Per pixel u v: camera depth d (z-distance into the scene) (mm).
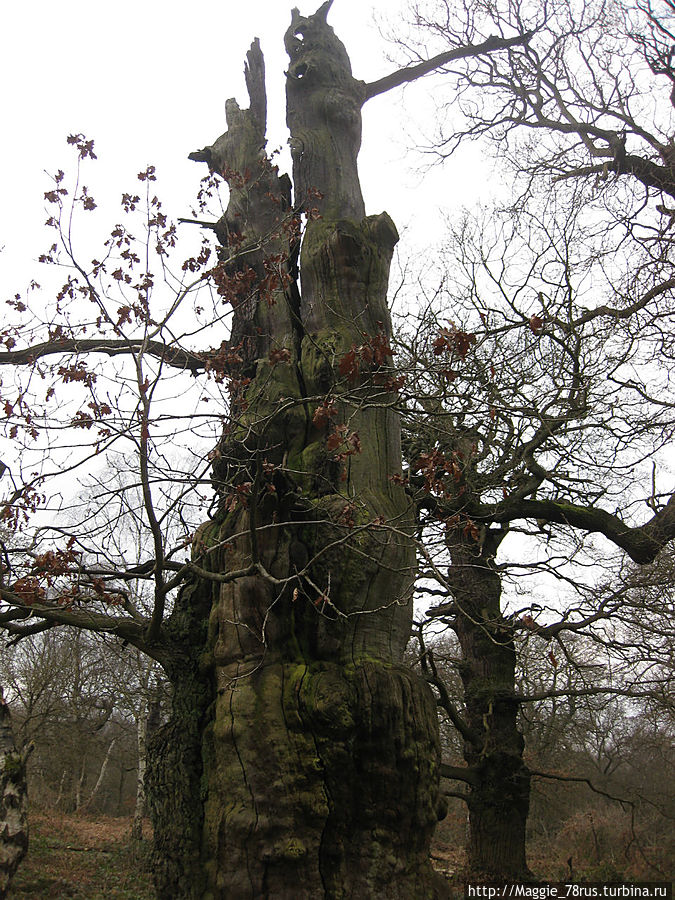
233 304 7477
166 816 5621
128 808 30578
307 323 7215
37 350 7828
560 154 14031
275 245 7754
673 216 12344
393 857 5301
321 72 8883
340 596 5832
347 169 8477
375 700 5426
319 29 9266
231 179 7840
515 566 10734
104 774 29062
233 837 5141
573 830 19312
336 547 5879
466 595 10938
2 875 6199
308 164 8422
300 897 4984
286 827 5090
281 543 5949
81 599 6355
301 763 5250
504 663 11641
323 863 5176
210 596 6270
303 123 8789
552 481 11227
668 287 11719
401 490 6602
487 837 10727
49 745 22859
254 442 6246
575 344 10906
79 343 7477
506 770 10906
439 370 6129
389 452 6652
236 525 6129
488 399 8555
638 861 16359
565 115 14336
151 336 5883
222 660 5715
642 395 10727
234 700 5488
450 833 24484
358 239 7199
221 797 5355
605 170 13156
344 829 5270
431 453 5500
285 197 8445
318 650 5770
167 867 5434
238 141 8547
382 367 6301
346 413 6531
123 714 27812
